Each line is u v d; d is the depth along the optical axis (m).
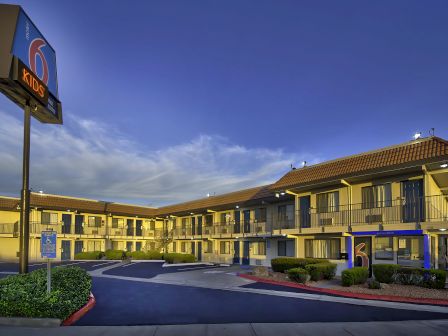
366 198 20.78
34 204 36.91
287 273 19.69
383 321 10.27
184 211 40.97
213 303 13.18
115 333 8.90
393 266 16.61
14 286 10.27
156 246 45.44
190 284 18.75
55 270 13.88
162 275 23.41
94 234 41.88
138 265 32.06
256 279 20.22
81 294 11.68
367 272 17.62
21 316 9.40
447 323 9.96
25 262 12.50
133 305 12.80
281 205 29.92
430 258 17.61
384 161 19.28
